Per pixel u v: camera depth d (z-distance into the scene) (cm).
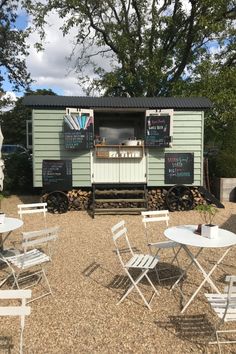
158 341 383
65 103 995
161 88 1645
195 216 978
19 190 1394
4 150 2059
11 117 2184
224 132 1349
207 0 1316
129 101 1033
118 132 1136
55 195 1020
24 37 1931
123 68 1656
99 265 600
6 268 581
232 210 1047
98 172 1029
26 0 1641
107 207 1026
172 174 1041
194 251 668
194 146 1046
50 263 607
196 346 375
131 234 790
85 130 998
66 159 1017
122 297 477
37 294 492
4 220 550
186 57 1597
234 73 1391
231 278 325
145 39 1697
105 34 1725
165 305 462
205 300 475
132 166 1037
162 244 557
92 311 446
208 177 1247
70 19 1661
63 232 809
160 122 1012
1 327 408
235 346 375
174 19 1620
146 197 1014
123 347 372
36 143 1009
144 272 469
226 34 1547
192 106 1028
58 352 364
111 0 1675
